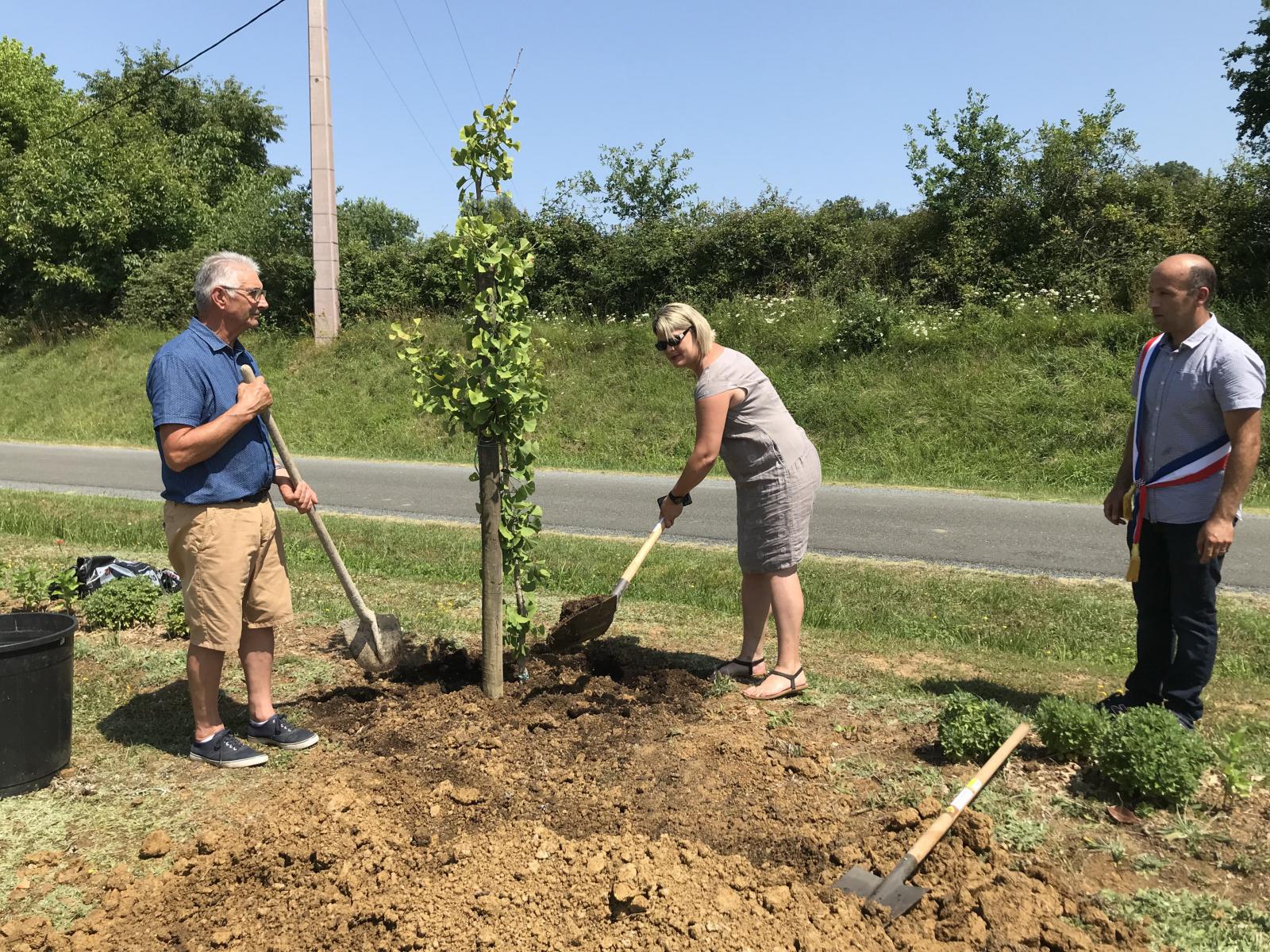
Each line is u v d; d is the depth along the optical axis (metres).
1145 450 3.78
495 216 4.14
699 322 4.23
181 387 3.40
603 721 4.13
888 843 3.07
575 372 18.19
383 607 6.15
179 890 2.87
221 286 3.51
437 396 4.13
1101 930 2.63
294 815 3.21
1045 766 3.59
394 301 22.98
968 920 2.64
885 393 15.36
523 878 2.85
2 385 23.50
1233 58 18.59
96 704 4.41
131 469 14.86
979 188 21.22
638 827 3.25
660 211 23.31
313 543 8.41
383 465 15.39
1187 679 3.77
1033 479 12.98
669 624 5.79
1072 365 14.98
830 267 21.52
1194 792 3.27
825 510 10.70
